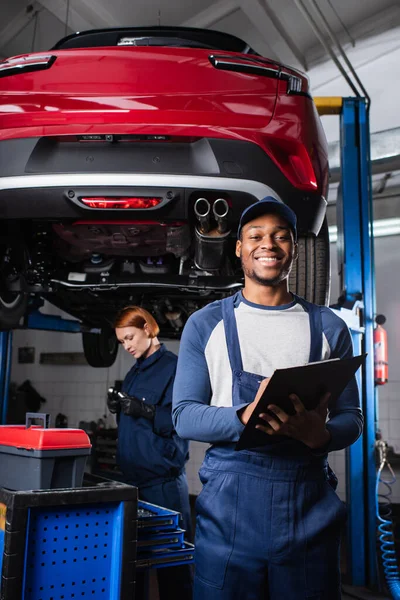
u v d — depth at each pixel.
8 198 1.90
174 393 1.27
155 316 3.15
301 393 1.07
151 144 1.89
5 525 1.24
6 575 1.19
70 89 1.91
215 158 1.87
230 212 1.93
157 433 2.10
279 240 1.28
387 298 6.48
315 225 2.07
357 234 3.25
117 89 1.90
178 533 1.56
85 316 3.39
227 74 1.95
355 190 3.31
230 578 1.16
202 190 1.87
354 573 3.02
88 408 8.07
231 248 2.21
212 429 1.13
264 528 1.16
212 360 1.26
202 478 1.26
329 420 1.23
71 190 1.87
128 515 1.36
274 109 1.97
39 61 1.95
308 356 1.24
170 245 2.13
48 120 1.89
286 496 1.17
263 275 1.27
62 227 2.08
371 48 3.98
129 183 1.85
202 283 2.29
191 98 1.90
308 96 2.08
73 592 1.29
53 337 8.66
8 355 3.92
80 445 1.38
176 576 2.02
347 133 3.37
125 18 4.32
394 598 2.75
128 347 2.26
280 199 1.93
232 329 1.26
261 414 1.06
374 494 3.05
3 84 1.97
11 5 4.32
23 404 8.20
